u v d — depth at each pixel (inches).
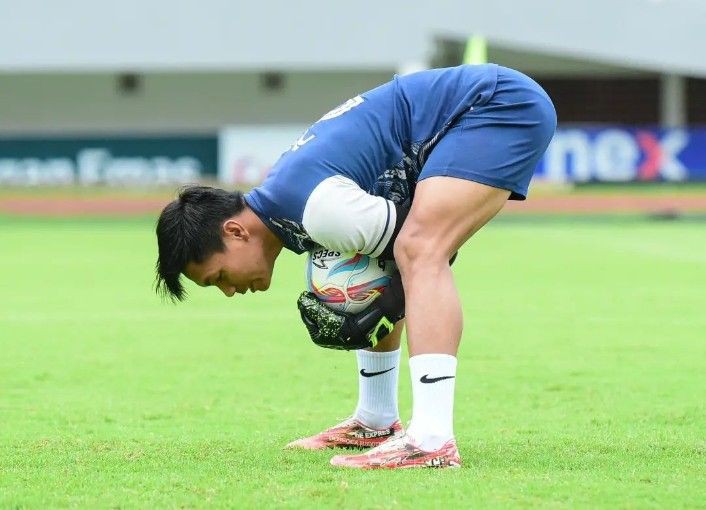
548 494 546.9
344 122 625.0
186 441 722.2
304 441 698.2
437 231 609.0
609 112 4618.6
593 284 1782.7
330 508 523.2
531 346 1177.4
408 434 614.5
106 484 582.2
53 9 4168.3
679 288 1722.4
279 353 1138.7
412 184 635.5
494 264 2117.4
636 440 706.8
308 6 4163.4
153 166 3735.2
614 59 4239.7
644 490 555.2
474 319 1387.8
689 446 682.2
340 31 4168.3
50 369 1059.3
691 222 3238.2
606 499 538.3
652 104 4613.7
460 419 808.9
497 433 747.4
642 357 1104.8
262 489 562.3
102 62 4178.2
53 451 685.3
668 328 1306.6
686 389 931.3
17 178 3767.2
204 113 4389.8
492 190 614.2
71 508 536.4
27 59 4178.2
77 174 3759.8
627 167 3636.8
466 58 3737.7
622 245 2524.6
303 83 4379.9
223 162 3629.4
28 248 2480.3
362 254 627.2
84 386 970.7
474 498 538.9
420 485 563.5
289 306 1529.3
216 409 858.8
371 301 633.0
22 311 1493.6
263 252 636.1
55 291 1721.2
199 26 4168.3
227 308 1512.1
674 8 4244.6
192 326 1343.5
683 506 526.0
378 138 622.5
